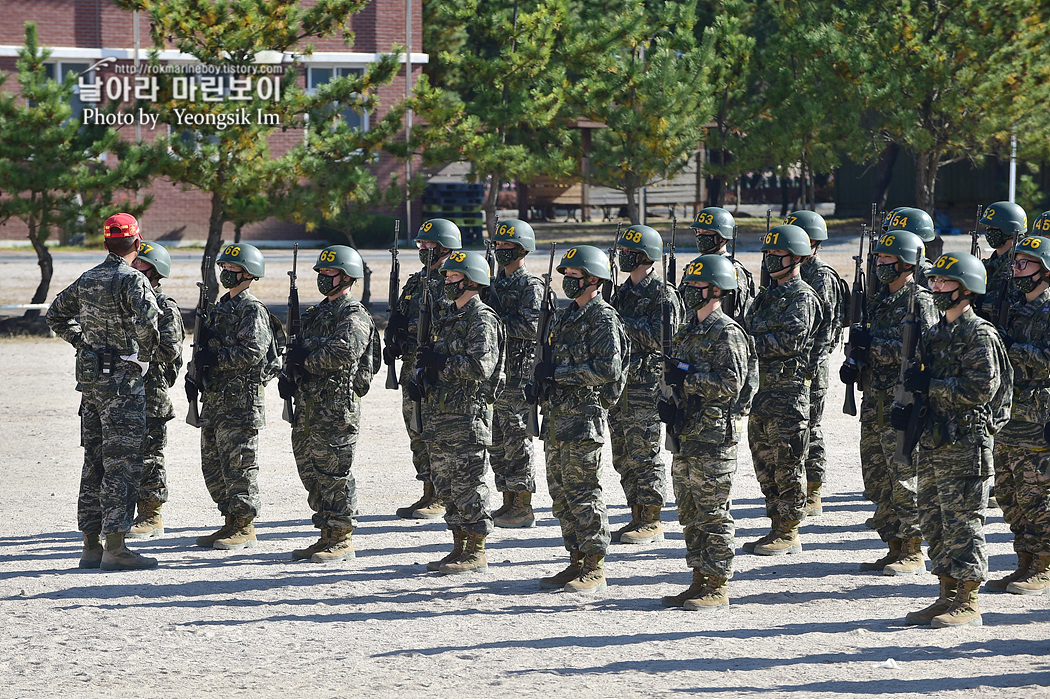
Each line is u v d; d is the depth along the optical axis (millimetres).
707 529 16453
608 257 18297
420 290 22781
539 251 81062
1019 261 17938
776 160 68688
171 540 21078
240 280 19969
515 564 19484
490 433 18922
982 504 15609
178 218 86250
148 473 21281
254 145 47938
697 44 67250
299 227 88250
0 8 78125
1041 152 59688
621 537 20938
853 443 29719
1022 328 17656
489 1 67750
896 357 18562
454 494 18750
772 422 19781
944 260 15672
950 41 57219
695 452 16359
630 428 20719
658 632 15539
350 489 19734
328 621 16203
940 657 14273
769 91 68312
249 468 20359
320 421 19422
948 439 15531
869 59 59438
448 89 89562
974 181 103875
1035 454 17484
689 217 109812
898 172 105875
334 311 19234
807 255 19938
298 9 48469
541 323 17625
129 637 15469
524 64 65000
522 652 14680
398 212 87500
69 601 17188
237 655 14672
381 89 83812
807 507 22891
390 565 19391
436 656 14539
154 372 21000
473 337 18125
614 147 65938
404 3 84875
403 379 22750
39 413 33000
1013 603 16984
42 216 45938
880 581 18281
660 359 20625
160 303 20578
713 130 71562
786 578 18500
